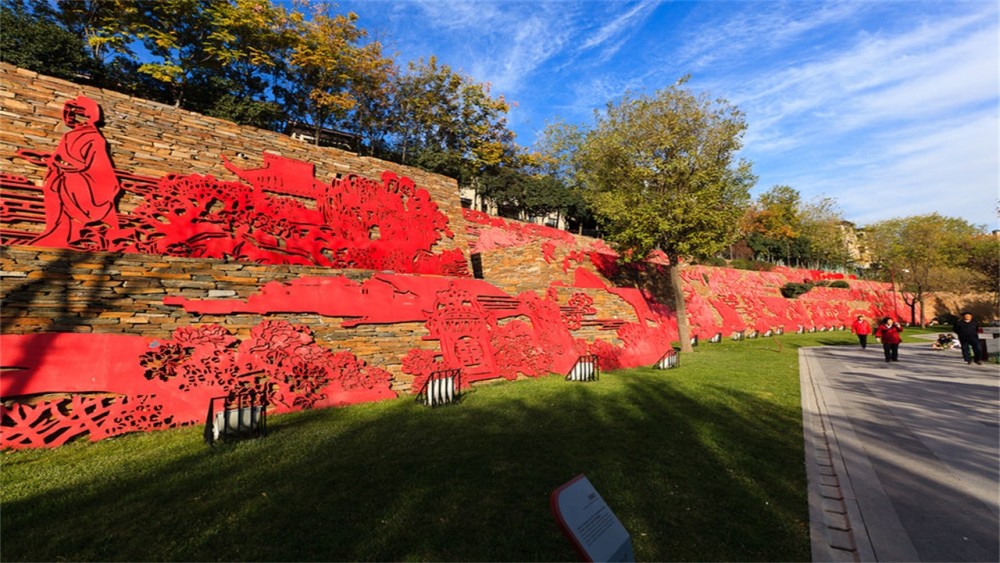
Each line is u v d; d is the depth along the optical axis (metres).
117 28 20.12
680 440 6.21
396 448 5.68
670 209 15.50
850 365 14.88
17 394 5.56
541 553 3.40
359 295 9.28
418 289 10.36
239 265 8.06
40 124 8.42
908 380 11.88
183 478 4.64
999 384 11.17
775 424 7.29
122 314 6.66
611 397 8.99
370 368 8.84
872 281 44.47
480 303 11.52
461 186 32.28
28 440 5.42
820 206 51.56
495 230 21.78
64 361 5.97
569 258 17.06
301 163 11.73
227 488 4.41
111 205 8.63
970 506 4.41
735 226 16.12
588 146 17.38
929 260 39.66
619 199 15.97
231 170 10.59
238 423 5.91
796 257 50.84
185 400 6.62
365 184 12.86
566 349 13.12
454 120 31.62
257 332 7.66
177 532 3.58
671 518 4.00
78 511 3.92
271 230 10.66
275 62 25.09
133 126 9.45
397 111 30.33
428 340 10.08
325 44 24.08
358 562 3.24
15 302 5.93
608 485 4.66
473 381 10.33
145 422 6.21
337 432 6.32
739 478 4.95
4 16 16.69
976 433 6.96
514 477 4.81
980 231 50.56
